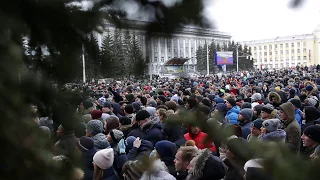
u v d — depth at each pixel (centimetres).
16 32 76
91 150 309
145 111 443
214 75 3741
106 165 313
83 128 91
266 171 76
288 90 1162
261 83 1806
